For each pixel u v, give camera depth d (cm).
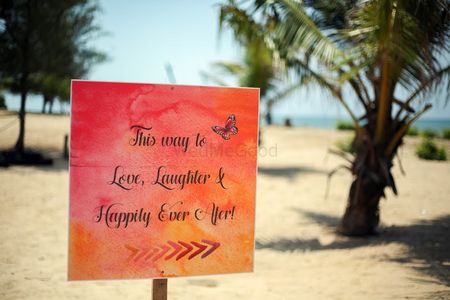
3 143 1783
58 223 720
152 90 266
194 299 419
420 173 1387
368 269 513
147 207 266
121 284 466
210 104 274
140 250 265
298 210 909
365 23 546
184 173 271
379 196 682
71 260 256
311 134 2555
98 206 260
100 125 259
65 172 1254
